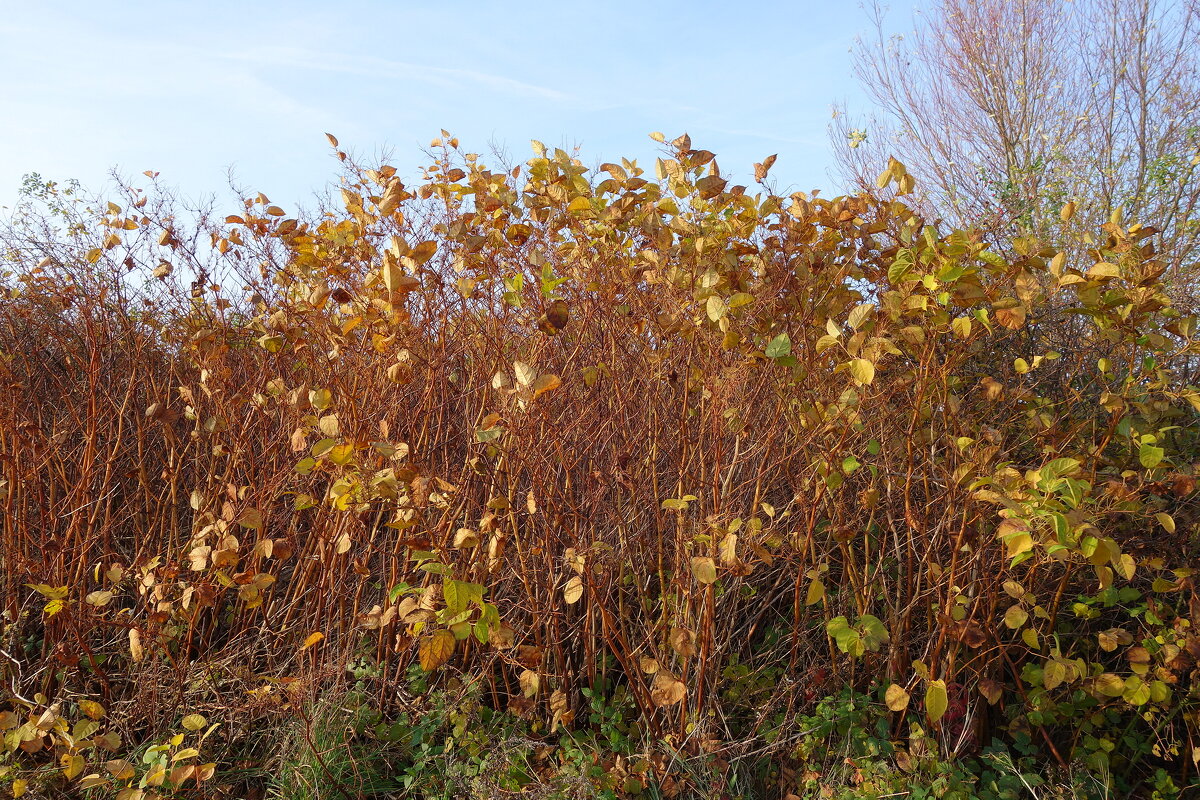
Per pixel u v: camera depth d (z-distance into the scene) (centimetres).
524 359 306
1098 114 929
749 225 287
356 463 247
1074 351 309
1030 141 946
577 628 311
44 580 313
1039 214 636
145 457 375
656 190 284
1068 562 258
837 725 273
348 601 328
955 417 278
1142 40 899
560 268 302
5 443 318
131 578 292
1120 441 297
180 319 365
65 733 234
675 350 287
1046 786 258
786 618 323
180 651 317
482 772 261
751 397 281
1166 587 257
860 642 230
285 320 315
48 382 396
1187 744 269
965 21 1005
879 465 280
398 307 254
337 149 349
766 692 294
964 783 250
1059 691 278
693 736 266
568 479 285
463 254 288
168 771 239
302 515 355
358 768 268
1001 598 290
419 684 298
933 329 253
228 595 339
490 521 242
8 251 388
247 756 278
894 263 245
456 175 317
